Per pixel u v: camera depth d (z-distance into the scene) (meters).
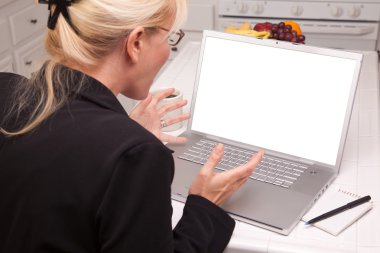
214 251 0.95
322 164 1.23
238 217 1.06
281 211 1.07
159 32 0.83
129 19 0.77
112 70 0.83
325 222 1.03
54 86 0.80
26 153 0.77
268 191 1.14
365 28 2.74
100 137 0.75
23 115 0.81
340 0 2.73
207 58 1.38
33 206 0.75
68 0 0.77
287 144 1.28
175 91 1.51
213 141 1.37
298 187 1.15
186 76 1.80
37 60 0.86
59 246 0.75
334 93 1.20
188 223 0.93
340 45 2.86
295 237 1.00
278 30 1.64
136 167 0.74
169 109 1.38
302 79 1.25
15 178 0.77
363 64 1.87
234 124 1.35
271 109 1.30
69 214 0.74
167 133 1.44
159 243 0.77
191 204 0.96
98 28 0.76
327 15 2.78
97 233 0.76
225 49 1.35
